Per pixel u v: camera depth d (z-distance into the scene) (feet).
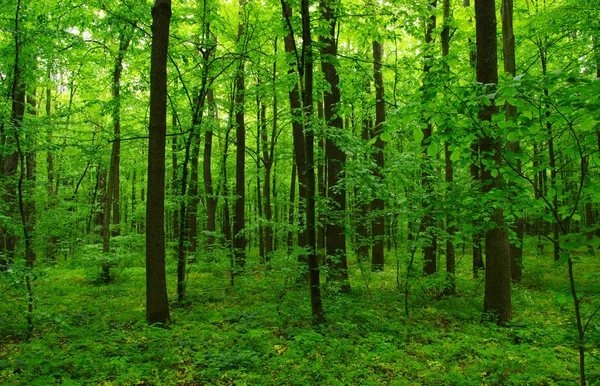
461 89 11.43
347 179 27.94
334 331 21.86
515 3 45.75
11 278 18.75
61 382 15.75
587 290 10.30
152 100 25.70
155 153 25.63
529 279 42.06
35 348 19.21
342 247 35.42
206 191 57.57
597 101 8.78
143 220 79.77
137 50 35.24
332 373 16.84
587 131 9.69
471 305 31.04
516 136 10.91
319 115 52.37
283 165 75.72
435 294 34.65
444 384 15.81
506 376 15.72
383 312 28.02
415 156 27.27
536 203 10.95
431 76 11.68
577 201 10.11
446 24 33.35
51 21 32.48
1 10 29.35
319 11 28.48
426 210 21.50
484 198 12.39
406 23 33.68
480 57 25.54
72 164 58.18
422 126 12.18
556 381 15.72
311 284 24.21
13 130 22.66
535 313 27.89
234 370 17.03
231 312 28.30
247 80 46.70
